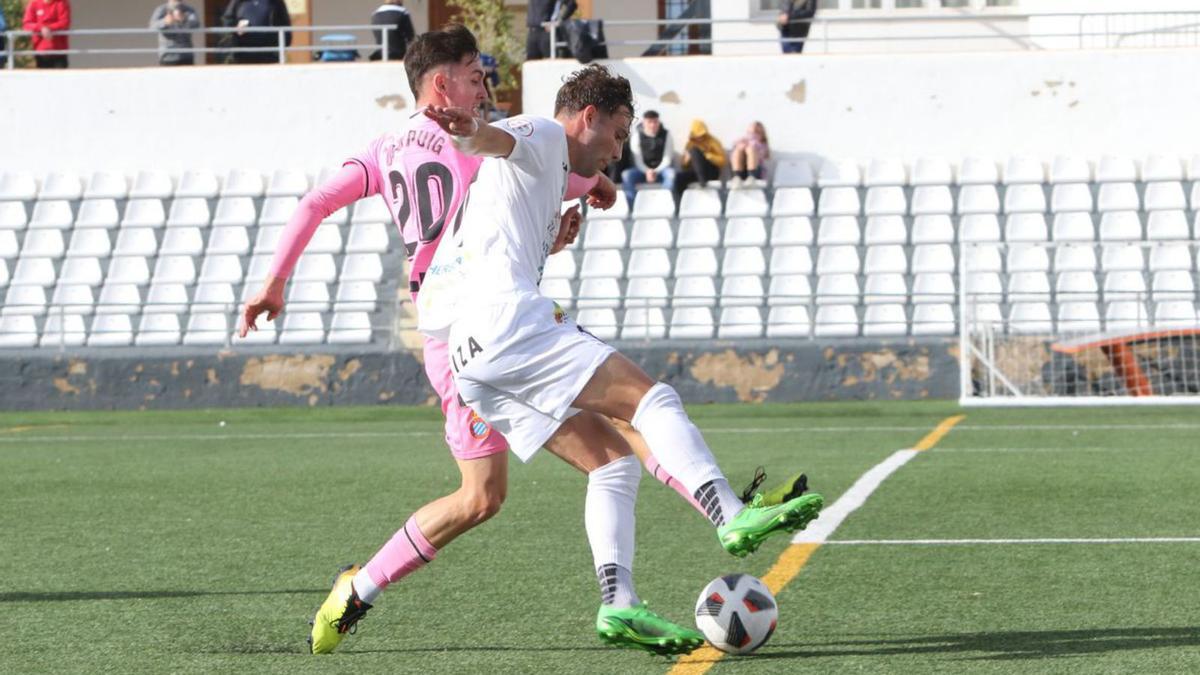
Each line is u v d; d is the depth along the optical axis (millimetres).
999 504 27297
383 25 71625
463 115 13391
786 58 67938
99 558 22953
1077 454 36188
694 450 13633
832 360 55438
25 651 16078
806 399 55562
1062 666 14367
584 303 62344
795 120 68062
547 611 17938
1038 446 38469
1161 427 43625
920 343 55062
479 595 19047
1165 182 63594
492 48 84938
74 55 92562
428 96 15469
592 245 64625
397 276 64875
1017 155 66625
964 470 33062
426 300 14531
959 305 60219
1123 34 67750
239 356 58125
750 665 14703
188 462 38344
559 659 15234
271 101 71062
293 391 58062
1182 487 29406
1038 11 73875
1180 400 49062
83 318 66000
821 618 17078
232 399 58156
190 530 26031
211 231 68188
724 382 56000
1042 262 61344
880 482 30984
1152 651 14945
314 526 26406
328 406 57844
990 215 63406
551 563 21531
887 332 59938
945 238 63062
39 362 58906
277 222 68062
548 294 63406
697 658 15055
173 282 66125
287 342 63031
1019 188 63938
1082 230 62281
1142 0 71750
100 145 72000
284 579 20828
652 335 60969
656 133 65875
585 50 67875
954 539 23094
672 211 65062
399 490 31719
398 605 18422
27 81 72125
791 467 34406
